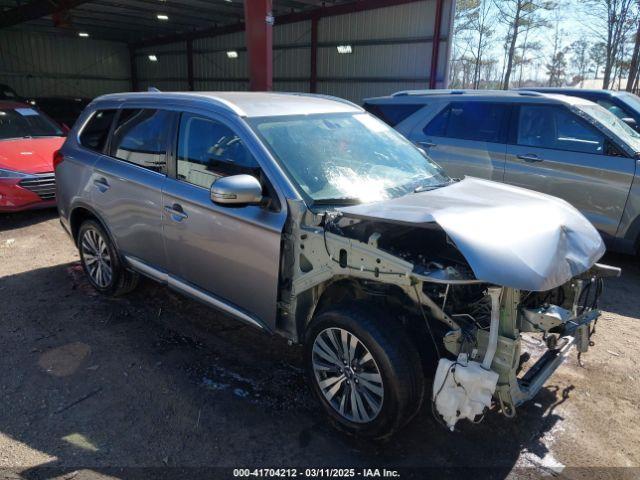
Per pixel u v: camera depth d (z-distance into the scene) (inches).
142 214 150.7
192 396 126.3
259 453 107.3
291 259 116.9
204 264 135.0
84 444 108.7
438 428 116.3
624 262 236.2
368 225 113.1
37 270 209.3
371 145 144.4
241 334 158.6
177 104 146.8
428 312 105.3
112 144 166.4
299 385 131.9
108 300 180.9
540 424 118.4
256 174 122.6
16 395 125.5
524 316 99.2
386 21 634.8
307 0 666.2
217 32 898.7
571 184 223.0
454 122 259.3
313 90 743.1
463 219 100.0
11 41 992.2
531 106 236.4
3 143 288.5
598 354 150.9
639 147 219.1
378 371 102.3
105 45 1125.7
